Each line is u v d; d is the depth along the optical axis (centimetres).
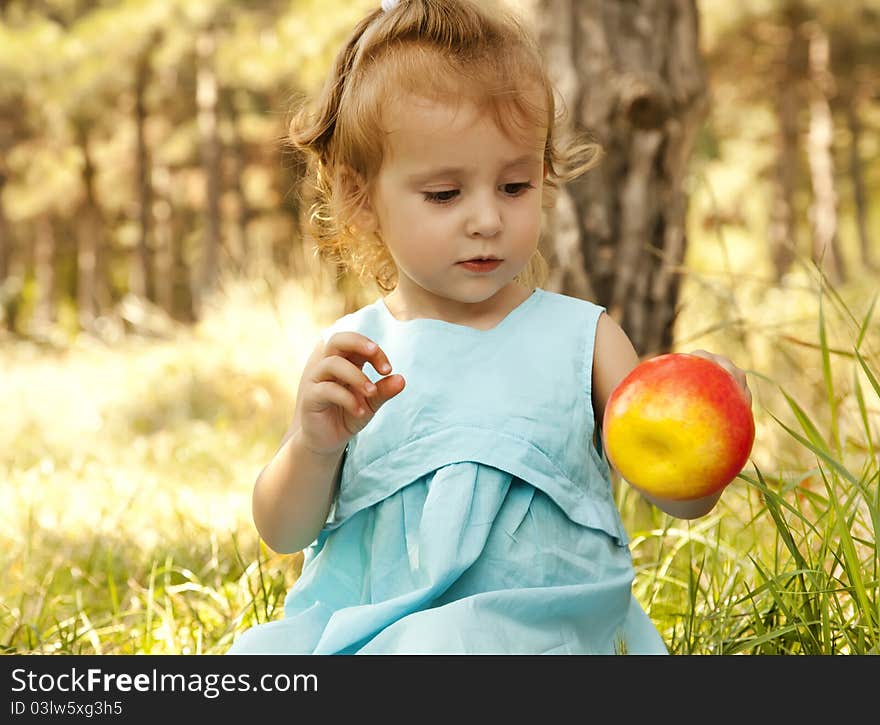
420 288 241
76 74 2595
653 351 466
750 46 2503
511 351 233
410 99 221
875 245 3353
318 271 970
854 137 2877
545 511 223
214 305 1102
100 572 396
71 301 3962
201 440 714
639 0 466
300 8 2220
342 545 234
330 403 216
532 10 462
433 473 224
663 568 325
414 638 203
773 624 271
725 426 195
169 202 3347
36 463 649
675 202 474
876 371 284
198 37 2539
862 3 2327
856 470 329
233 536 346
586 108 460
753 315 693
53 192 3228
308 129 259
